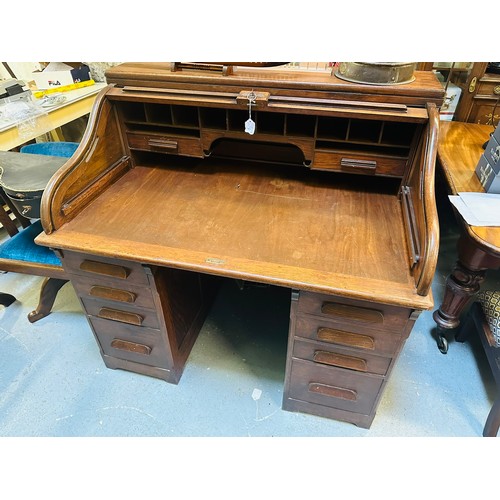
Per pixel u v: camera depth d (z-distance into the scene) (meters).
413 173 1.09
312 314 1.01
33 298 1.88
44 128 1.92
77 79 2.23
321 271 0.92
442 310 1.48
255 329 1.69
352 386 1.17
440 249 2.11
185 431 1.32
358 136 1.16
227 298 1.85
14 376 1.50
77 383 1.47
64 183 1.07
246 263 0.95
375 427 1.31
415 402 1.39
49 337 1.66
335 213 1.15
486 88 1.65
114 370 1.52
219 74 1.11
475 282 1.31
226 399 1.41
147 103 1.20
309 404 1.31
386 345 1.01
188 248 1.01
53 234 1.06
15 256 1.47
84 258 1.11
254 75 1.10
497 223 1.04
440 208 2.18
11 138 1.77
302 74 1.12
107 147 1.24
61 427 1.33
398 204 1.18
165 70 1.16
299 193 1.25
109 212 1.15
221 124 1.21
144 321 1.26
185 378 1.49
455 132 1.64
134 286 1.15
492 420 1.23
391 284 0.88
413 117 0.98
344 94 1.03
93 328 1.36
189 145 1.24
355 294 0.86
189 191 1.26
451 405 1.38
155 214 1.15
